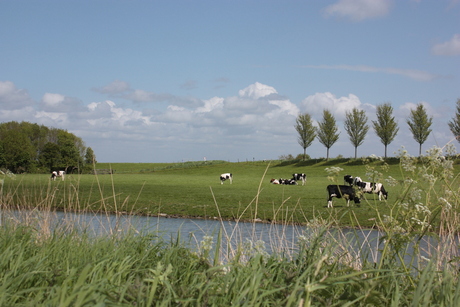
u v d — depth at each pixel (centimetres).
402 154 492
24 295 407
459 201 506
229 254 569
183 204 2736
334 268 457
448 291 364
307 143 10231
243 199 3178
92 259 502
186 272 485
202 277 416
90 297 313
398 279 442
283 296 367
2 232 641
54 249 575
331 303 370
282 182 5678
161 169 9644
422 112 8025
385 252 454
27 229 693
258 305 338
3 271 454
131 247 598
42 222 812
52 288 372
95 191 3459
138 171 9400
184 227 1334
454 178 534
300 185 5300
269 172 8662
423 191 480
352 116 9706
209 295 373
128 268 494
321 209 2456
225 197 3338
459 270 480
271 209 2458
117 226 728
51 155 7725
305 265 455
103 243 631
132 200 2870
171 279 430
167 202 2855
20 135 8944
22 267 458
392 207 490
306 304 310
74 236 693
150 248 616
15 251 525
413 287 416
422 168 480
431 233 460
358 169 7988
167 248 601
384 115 8906
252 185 5197
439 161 483
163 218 2173
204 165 10094
